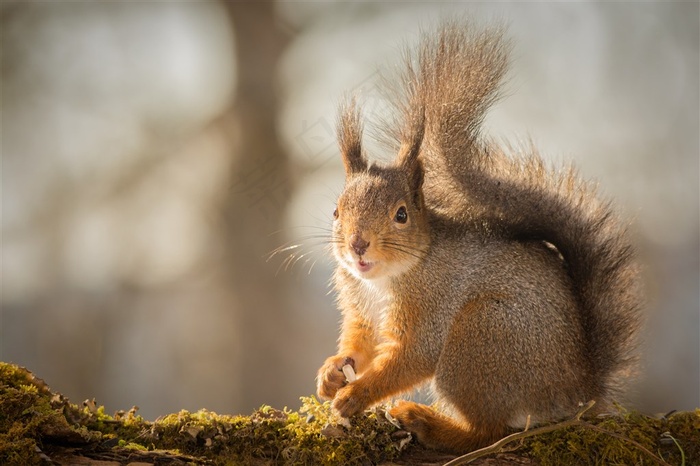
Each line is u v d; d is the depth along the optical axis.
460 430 9.83
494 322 9.99
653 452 9.02
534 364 9.88
